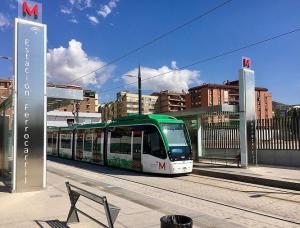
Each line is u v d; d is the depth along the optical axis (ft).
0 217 29.48
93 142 88.28
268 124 73.87
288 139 70.03
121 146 73.97
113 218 22.21
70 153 104.17
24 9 43.42
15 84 42.37
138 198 39.40
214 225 28.07
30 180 42.70
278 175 56.59
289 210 35.68
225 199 41.42
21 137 42.37
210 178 60.54
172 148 61.87
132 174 65.67
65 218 29.07
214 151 82.79
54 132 120.06
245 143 68.90
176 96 495.00
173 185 52.03
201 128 85.35
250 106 70.74
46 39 44.29
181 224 17.38
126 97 295.69
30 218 29.17
